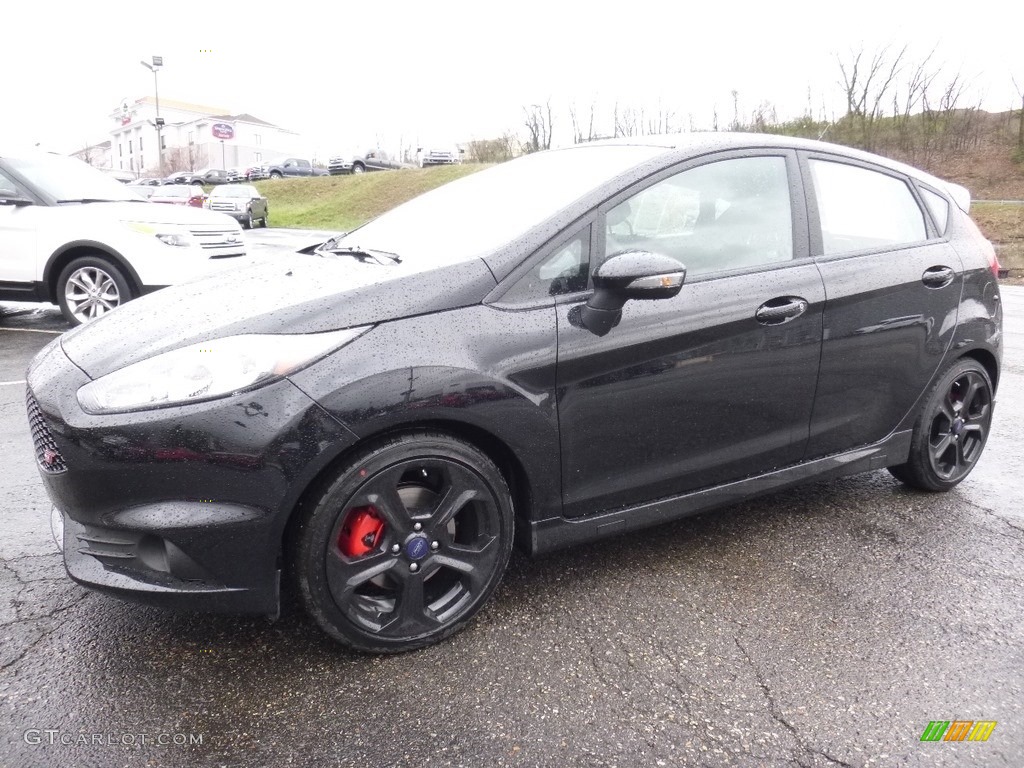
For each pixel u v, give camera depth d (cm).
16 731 203
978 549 314
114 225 684
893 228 338
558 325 247
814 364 302
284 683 225
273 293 247
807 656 241
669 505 284
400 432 230
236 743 201
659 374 265
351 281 243
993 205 2462
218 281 285
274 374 213
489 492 245
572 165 303
